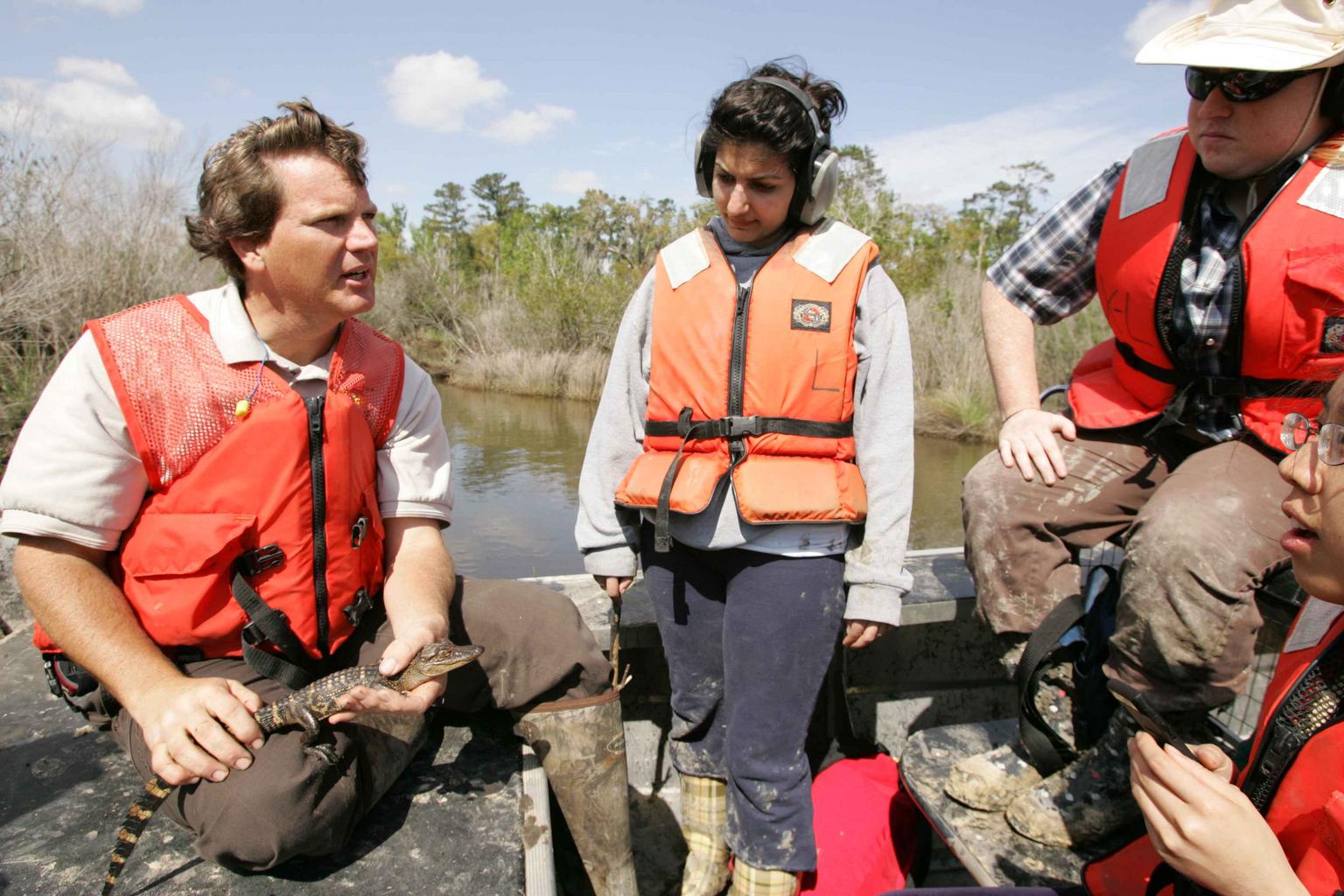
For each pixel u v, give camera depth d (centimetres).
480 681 202
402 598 187
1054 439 215
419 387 202
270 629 171
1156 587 178
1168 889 144
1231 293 189
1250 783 136
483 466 1290
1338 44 169
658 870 270
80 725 213
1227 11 180
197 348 166
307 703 162
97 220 1268
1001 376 238
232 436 165
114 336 162
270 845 157
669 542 196
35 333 1027
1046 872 184
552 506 1042
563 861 247
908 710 298
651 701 279
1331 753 124
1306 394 187
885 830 228
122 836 157
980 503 220
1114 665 192
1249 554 172
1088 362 248
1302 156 183
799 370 199
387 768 185
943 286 1864
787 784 200
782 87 190
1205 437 204
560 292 2350
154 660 161
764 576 200
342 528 179
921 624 287
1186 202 195
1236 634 175
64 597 159
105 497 161
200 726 151
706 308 204
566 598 211
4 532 157
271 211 157
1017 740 233
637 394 225
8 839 172
